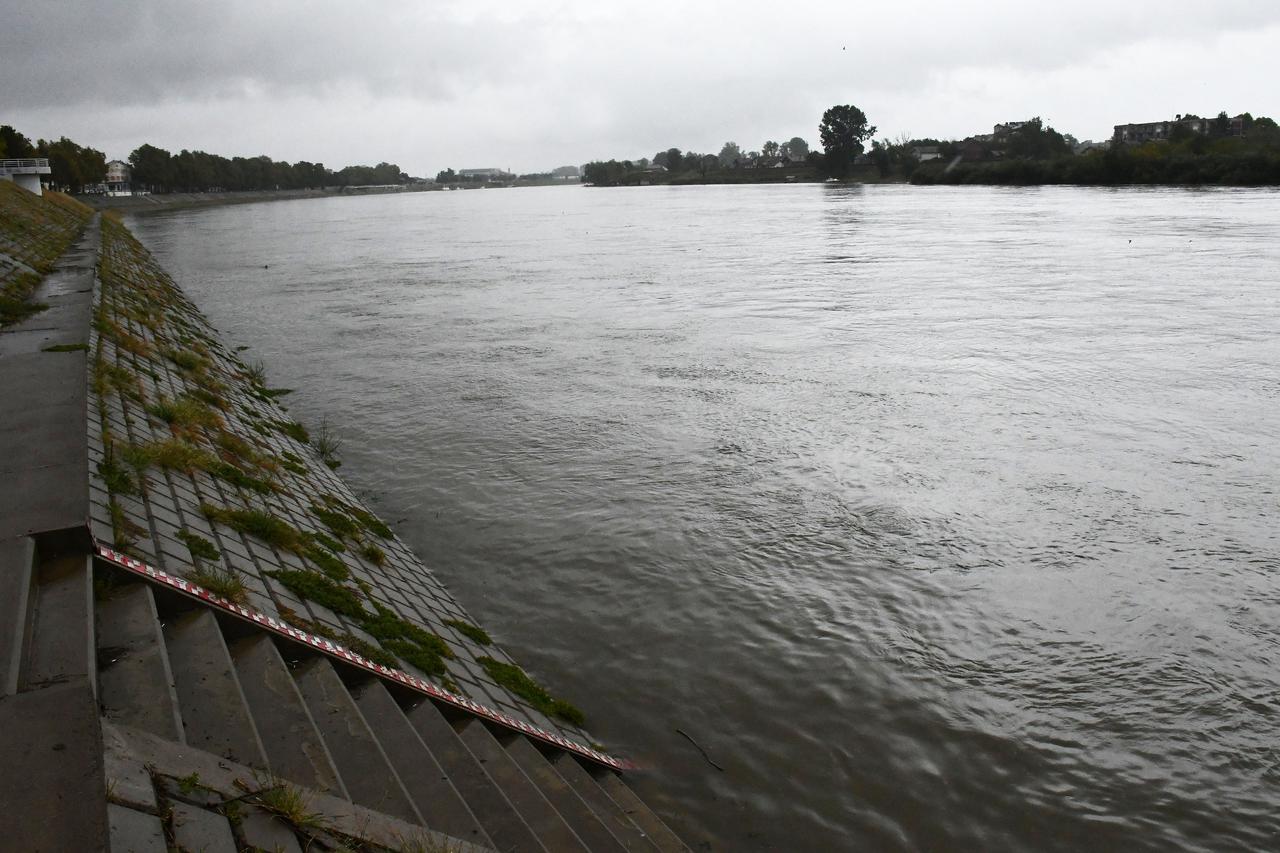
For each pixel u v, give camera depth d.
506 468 17.67
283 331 33.88
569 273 50.56
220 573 8.69
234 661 7.36
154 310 27.25
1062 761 9.16
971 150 172.00
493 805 7.06
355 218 126.00
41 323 18.66
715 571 13.19
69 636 6.33
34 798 4.40
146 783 4.97
